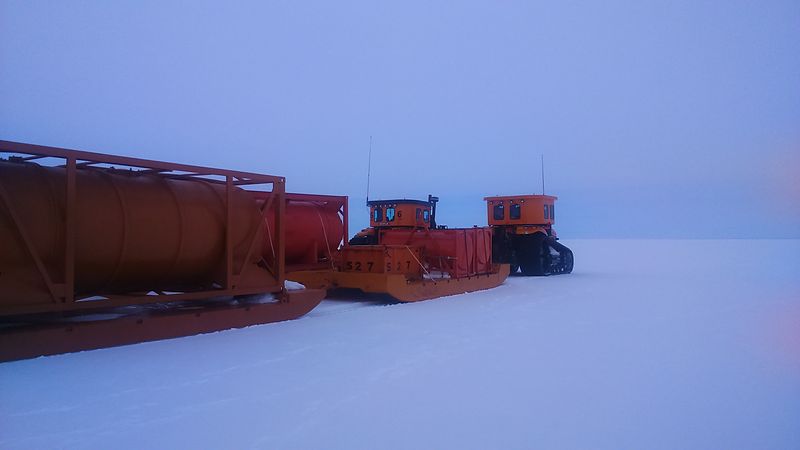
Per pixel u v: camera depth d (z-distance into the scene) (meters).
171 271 8.29
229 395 5.06
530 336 8.09
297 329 8.52
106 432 4.11
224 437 4.03
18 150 6.32
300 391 5.21
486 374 5.89
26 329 6.44
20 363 6.11
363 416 4.52
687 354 6.91
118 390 5.18
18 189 6.66
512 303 12.05
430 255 14.48
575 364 6.36
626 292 14.38
